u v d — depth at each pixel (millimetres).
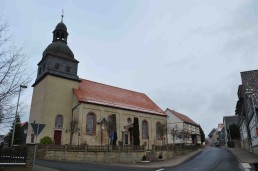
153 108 56625
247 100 33875
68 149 28719
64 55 44562
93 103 42875
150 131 52062
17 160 15312
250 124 35594
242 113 43344
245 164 22484
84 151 29469
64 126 41188
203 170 19547
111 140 41438
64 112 41938
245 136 45625
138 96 59312
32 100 45312
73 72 45156
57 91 41938
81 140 39531
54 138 39312
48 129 39031
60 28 46562
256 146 31703
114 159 31203
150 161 32406
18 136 51875
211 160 28844
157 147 36750
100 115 43750
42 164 21547
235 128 74562
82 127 40312
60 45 45031
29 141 41750
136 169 21141
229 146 65062
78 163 24625
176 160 32469
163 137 54500
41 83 42875
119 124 46469
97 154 30078
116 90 55281
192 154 41625
